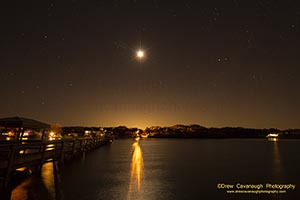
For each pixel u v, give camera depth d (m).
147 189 11.05
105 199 9.39
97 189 10.84
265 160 23.64
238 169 17.30
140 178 13.57
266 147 50.00
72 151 20.91
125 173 15.15
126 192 10.45
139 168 17.42
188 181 12.90
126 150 37.09
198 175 14.74
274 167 18.50
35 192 9.84
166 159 24.00
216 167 18.33
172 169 17.06
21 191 9.88
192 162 21.56
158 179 13.34
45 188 10.45
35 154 11.98
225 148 45.09
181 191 10.77
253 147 49.59
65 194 9.83
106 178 13.36
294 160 23.67
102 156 26.25
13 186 10.55
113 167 17.72
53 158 15.33
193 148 44.53
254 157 26.88
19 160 10.28
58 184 11.42
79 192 10.23
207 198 9.78
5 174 9.13
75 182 12.09
